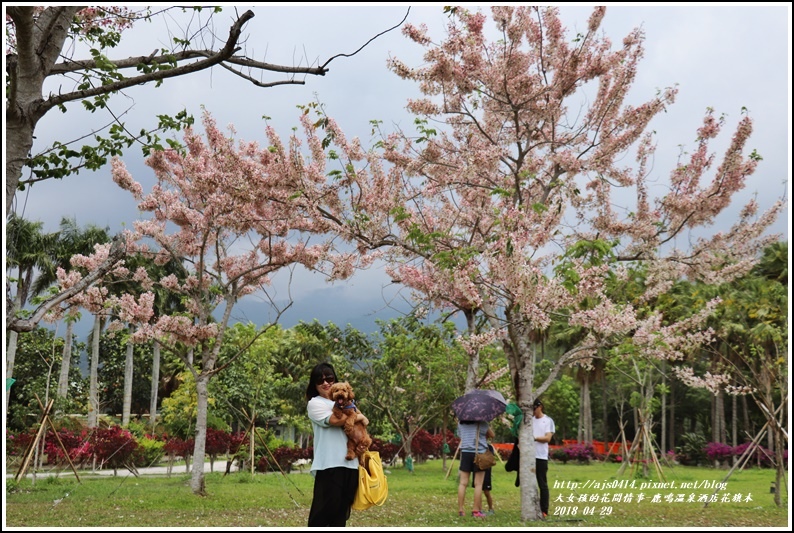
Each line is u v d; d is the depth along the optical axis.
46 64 6.38
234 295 13.55
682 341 9.86
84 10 7.43
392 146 11.52
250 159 11.87
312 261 13.20
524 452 9.30
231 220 12.02
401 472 21.31
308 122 11.57
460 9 10.54
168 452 20.11
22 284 26.12
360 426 5.25
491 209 11.23
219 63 6.59
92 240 28.84
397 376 22.77
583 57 11.17
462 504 9.34
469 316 12.51
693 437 31.69
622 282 11.56
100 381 45.19
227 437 20.62
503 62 10.73
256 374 23.00
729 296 20.27
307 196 11.05
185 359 13.40
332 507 5.16
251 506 11.05
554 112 11.35
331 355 23.80
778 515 9.86
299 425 27.88
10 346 28.81
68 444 19.00
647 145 11.65
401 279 12.49
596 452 35.16
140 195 14.46
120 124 7.18
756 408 38.59
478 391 9.72
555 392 44.69
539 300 8.91
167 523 8.83
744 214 11.53
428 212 12.20
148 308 13.47
